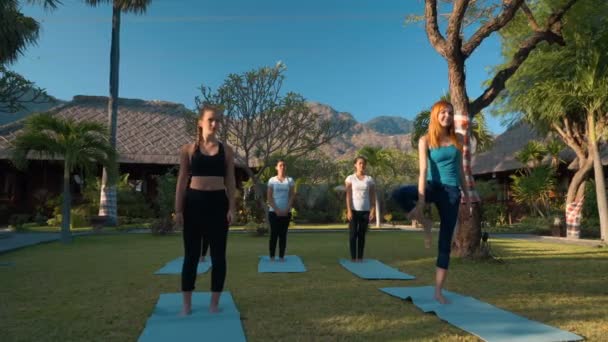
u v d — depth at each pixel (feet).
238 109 47.29
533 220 57.00
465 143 22.13
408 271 18.07
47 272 17.83
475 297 12.78
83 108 82.48
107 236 40.78
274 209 21.54
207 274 17.34
